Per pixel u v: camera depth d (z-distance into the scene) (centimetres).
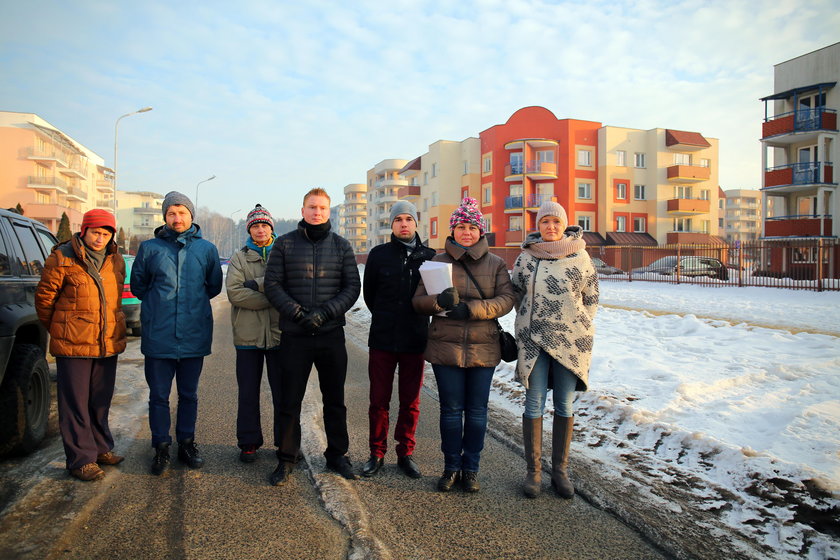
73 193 6003
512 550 285
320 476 380
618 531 306
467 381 373
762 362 651
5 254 432
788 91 2589
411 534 301
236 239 14575
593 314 370
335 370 386
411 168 5150
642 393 532
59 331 365
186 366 406
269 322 408
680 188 4281
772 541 290
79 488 355
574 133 4191
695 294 1697
